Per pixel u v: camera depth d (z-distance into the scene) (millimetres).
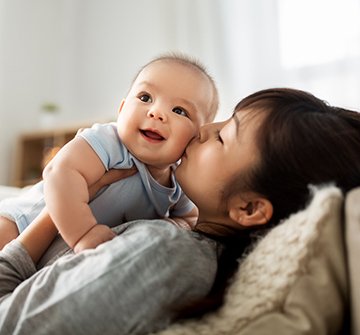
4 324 497
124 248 513
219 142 625
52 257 648
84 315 477
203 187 620
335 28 2246
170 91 714
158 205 769
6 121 3023
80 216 610
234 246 583
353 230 454
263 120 590
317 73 2279
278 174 557
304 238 466
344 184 537
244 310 465
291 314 447
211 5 2615
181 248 510
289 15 2387
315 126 563
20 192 1369
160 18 2885
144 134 697
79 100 3182
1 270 594
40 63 3242
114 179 703
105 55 3121
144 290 479
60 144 2826
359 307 439
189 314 479
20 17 3143
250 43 2477
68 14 3324
